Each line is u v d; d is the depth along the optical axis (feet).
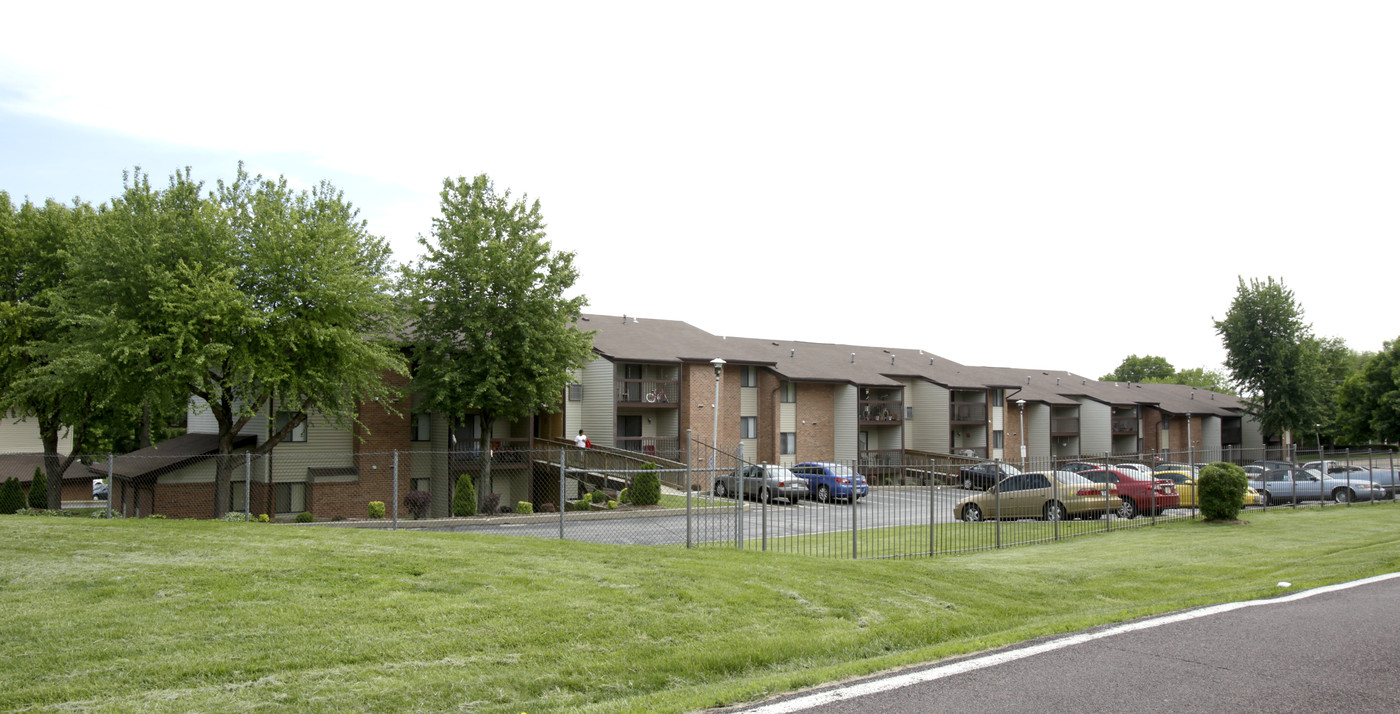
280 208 79.71
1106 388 211.00
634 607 29.09
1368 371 200.34
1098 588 39.63
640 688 22.17
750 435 142.72
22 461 130.72
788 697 19.86
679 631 26.96
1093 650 24.03
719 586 32.71
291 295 73.72
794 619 29.40
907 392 169.17
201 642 23.88
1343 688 20.26
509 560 36.32
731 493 88.94
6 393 83.76
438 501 105.91
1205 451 91.04
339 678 21.52
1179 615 29.07
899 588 35.60
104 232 72.33
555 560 36.88
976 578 39.58
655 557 38.83
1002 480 72.59
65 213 86.99
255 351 74.08
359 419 98.73
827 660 25.41
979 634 29.01
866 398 160.66
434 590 30.40
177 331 68.49
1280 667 22.08
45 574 31.71
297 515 83.51
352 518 92.02
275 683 21.02
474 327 91.30
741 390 142.41
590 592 30.76
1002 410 179.63
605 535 57.52
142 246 71.15
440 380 91.35
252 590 29.53
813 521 51.98
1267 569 44.50
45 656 22.49
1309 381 181.57
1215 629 26.63
